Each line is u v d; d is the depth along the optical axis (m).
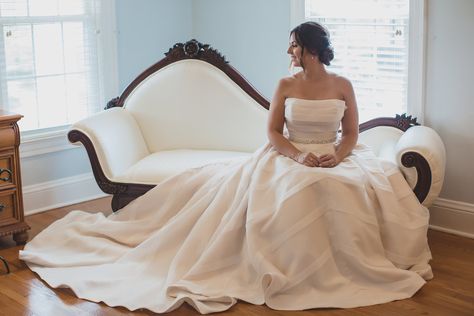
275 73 5.16
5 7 4.55
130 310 3.27
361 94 4.66
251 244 3.43
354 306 3.31
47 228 4.15
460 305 3.34
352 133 3.89
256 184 3.57
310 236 3.39
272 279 3.29
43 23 4.75
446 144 4.30
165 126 4.65
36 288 3.54
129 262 3.72
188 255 3.56
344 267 3.48
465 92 4.16
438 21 4.20
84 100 5.04
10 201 4.14
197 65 4.63
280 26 5.05
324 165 3.62
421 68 4.31
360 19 4.58
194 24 5.60
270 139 3.86
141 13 5.27
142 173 4.19
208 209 3.67
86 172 5.11
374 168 3.71
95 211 4.86
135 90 4.74
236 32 5.34
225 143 4.58
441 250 4.04
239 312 3.27
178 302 3.26
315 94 3.86
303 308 3.29
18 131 4.11
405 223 3.57
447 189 4.34
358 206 3.49
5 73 4.60
